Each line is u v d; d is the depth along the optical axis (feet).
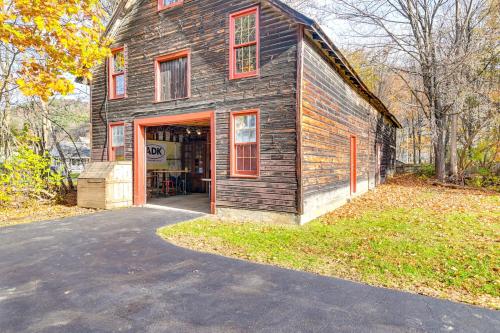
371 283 12.89
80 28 28.89
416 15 56.34
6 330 9.29
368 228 22.71
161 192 47.26
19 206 33.50
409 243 18.61
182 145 52.16
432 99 55.98
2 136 35.65
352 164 40.29
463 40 51.62
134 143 34.63
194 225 24.22
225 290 12.16
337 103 33.12
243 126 27.25
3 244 18.83
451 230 21.85
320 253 17.04
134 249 17.83
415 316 10.10
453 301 11.21
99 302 11.17
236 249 17.90
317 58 27.50
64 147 83.76
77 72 31.04
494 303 11.07
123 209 32.04
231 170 27.37
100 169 33.55
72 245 18.62
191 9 30.17
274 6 24.81
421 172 75.97
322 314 10.21
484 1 52.26
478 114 51.93
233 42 27.50
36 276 13.73
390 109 102.89
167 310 10.55
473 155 60.59
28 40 27.53
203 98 29.19
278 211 24.88
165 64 32.71
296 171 24.02
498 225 23.35
